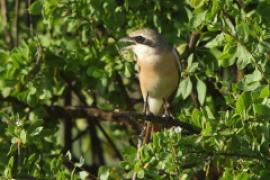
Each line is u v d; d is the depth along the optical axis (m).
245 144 8.91
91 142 13.88
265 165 8.95
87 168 13.50
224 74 11.31
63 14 11.59
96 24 11.79
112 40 11.97
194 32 10.97
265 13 9.78
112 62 11.45
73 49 11.72
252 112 8.82
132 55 11.93
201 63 11.17
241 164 9.12
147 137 11.05
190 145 9.05
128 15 11.75
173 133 9.05
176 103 12.34
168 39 11.55
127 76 11.41
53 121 11.95
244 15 9.61
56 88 12.34
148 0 11.69
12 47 13.26
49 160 10.42
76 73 11.98
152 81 12.21
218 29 9.60
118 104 12.43
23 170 10.11
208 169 9.38
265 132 8.69
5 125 10.88
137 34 11.97
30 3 12.94
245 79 9.12
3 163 10.40
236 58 10.00
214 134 8.93
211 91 11.41
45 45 12.25
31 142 10.40
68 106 12.05
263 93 8.72
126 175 9.60
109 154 14.16
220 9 9.60
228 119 8.91
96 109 11.70
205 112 9.32
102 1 11.31
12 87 11.55
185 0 11.55
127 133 13.41
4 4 13.44
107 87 12.34
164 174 9.52
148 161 9.13
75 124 13.98
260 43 9.11
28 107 11.88
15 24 13.35
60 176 9.57
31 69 11.45
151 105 12.57
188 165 9.16
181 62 11.97
